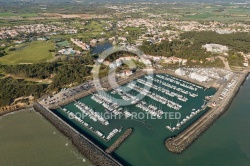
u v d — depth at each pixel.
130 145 179.12
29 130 198.62
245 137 190.12
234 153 173.38
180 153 171.50
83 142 178.12
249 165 162.50
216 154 172.12
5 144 182.38
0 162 165.50
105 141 183.12
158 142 182.38
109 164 157.12
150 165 161.75
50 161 166.25
